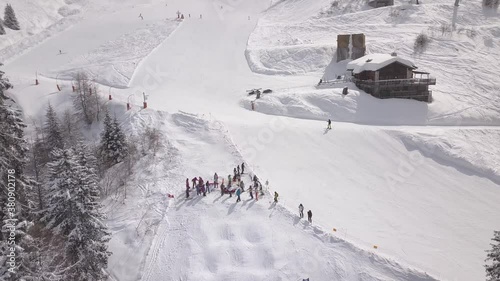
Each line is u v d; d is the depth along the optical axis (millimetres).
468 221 31859
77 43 76000
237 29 83875
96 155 36656
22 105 50219
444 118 49406
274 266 24344
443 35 68250
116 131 36406
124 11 99750
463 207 33781
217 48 72688
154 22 86875
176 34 78875
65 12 104250
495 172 38844
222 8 101875
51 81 57719
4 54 71250
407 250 27219
